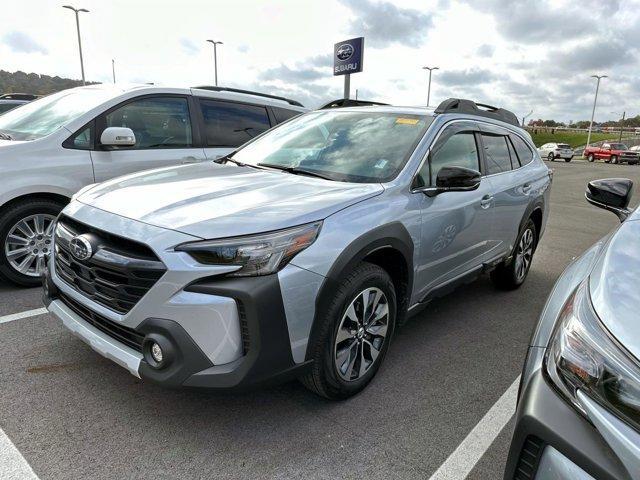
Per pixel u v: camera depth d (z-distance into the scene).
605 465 1.36
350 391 2.82
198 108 5.32
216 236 2.21
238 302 2.20
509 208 4.29
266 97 6.14
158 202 2.57
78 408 2.64
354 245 2.54
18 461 2.24
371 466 2.34
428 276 3.32
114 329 2.46
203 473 2.24
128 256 2.30
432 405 2.88
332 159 3.37
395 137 3.43
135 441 2.42
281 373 2.33
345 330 2.67
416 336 3.84
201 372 2.19
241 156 3.88
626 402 1.38
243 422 2.61
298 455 2.39
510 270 4.80
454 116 3.72
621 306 1.55
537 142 80.06
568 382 1.54
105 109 4.58
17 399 2.69
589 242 8.00
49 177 4.17
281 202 2.56
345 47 17.73
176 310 2.17
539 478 1.50
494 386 3.13
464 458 2.44
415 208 3.04
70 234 2.65
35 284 4.29
